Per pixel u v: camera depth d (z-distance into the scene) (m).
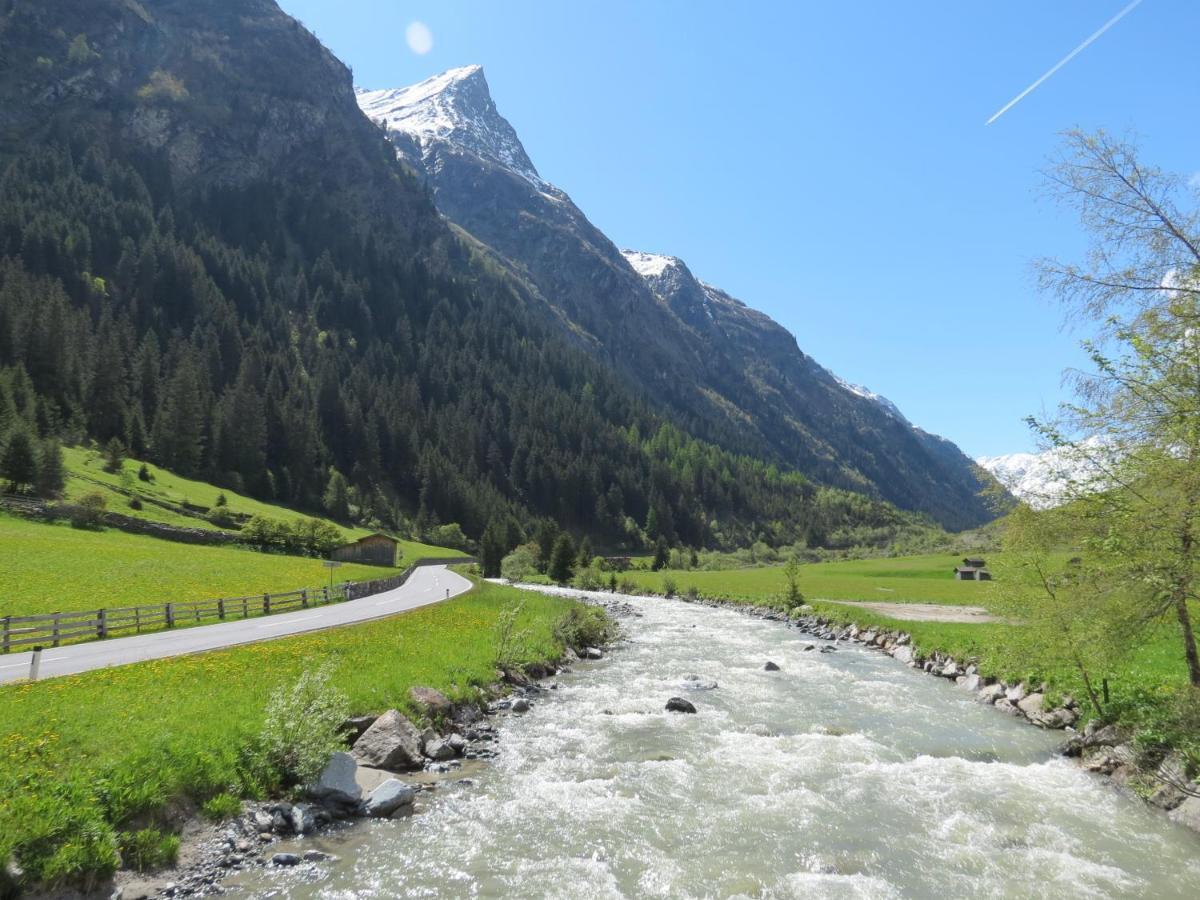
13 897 9.15
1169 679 19.19
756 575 102.75
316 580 64.69
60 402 122.69
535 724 21.36
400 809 14.13
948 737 20.14
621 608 65.50
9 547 54.34
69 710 14.27
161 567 57.66
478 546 159.62
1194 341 13.17
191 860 11.35
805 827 13.52
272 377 174.50
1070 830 13.45
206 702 16.20
